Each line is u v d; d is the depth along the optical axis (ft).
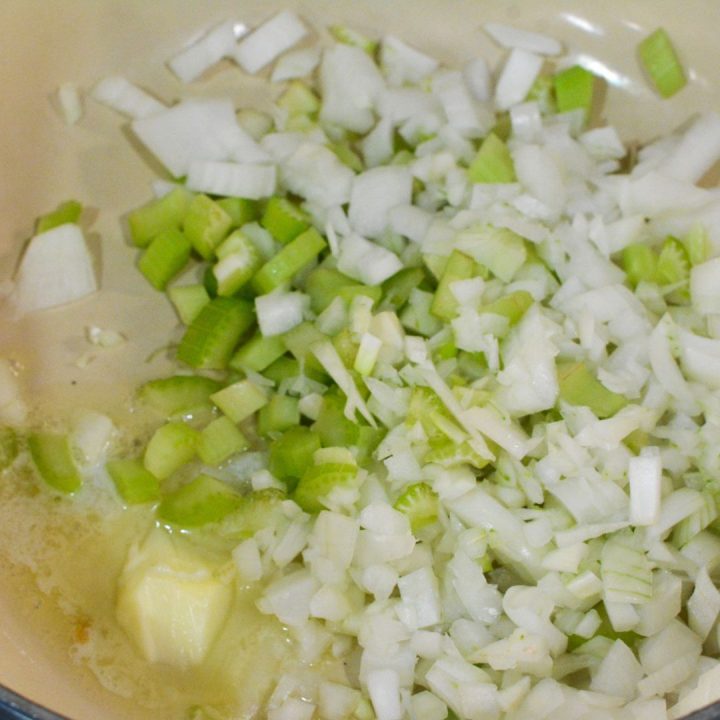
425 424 0.94
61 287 0.99
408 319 0.98
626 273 0.99
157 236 1.00
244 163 1.01
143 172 1.02
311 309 0.99
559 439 0.93
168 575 0.93
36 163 1.00
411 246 1.01
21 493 0.95
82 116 1.02
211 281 1.00
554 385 0.94
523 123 1.03
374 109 1.04
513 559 0.93
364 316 0.96
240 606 0.94
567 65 1.05
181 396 0.98
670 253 0.98
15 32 0.99
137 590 0.92
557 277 0.99
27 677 0.91
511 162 1.01
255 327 1.00
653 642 0.91
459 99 1.03
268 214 1.00
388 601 0.92
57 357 0.98
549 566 0.92
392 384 0.96
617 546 0.92
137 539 0.95
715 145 1.02
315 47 1.05
